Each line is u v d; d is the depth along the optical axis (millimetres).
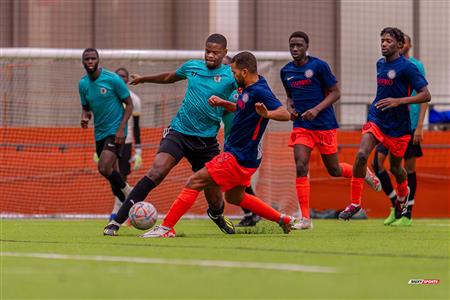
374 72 44719
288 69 24094
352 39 44375
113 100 25422
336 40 44281
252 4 43625
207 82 20656
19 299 10219
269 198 33844
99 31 44969
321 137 23906
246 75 18953
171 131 20625
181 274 12297
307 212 23828
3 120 35219
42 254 15258
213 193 20594
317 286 11133
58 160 35406
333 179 36250
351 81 44375
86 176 35469
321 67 23688
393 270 12930
